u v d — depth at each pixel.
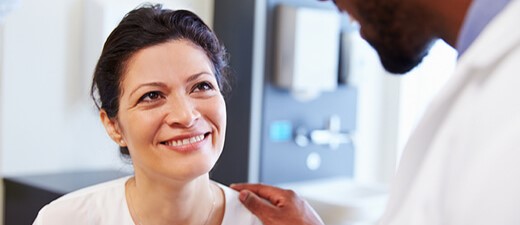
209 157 0.94
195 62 0.94
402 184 0.55
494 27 0.49
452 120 0.51
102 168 2.03
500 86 0.49
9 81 1.81
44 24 1.87
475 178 0.47
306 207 1.09
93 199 1.06
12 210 1.82
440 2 0.56
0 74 1.79
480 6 0.52
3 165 1.82
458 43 0.56
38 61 1.87
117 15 1.93
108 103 0.99
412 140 0.55
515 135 0.46
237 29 2.23
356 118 2.67
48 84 1.89
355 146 2.71
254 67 2.19
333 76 2.43
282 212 1.07
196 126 0.92
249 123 2.21
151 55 0.92
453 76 0.51
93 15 1.92
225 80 1.06
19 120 1.84
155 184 0.99
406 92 2.79
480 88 0.50
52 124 1.91
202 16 2.27
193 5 2.22
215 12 2.30
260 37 2.19
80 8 1.95
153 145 0.93
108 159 2.05
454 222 0.49
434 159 0.52
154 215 1.03
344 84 2.54
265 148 2.28
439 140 0.52
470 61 0.50
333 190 2.51
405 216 0.53
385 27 0.62
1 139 1.81
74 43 1.94
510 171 0.46
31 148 1.88
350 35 2.51
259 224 1.08
